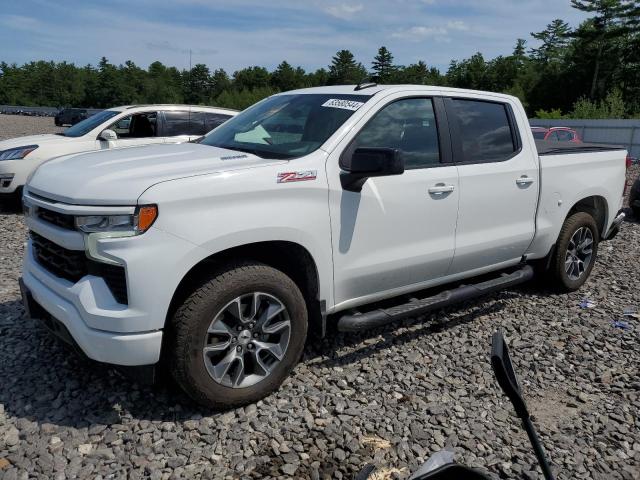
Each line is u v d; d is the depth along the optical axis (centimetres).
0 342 407
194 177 309
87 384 355
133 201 293
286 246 352
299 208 342
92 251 297
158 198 294
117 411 328
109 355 297
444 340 448
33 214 344
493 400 364
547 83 7494
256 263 332
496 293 567
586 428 340
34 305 358
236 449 301
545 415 353
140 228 291
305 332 356
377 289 402
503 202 468
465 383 384
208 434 311
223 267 322
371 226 379
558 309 527
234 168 328
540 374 403
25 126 3791
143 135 946
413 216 402
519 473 295
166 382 360
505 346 172
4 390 345
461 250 440
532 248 514
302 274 372
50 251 335
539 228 507
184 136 967
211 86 13025
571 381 396
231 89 12925
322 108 407
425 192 406
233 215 316
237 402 331
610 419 351
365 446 310
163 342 313
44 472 277
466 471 187
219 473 282
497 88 9562
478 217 450
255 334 336
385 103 399
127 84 11706
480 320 494
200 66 12912
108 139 909
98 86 11644
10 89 11625
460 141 441
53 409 328
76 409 328
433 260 422
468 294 445
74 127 990
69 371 369
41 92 11706
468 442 318
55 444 298
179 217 299
